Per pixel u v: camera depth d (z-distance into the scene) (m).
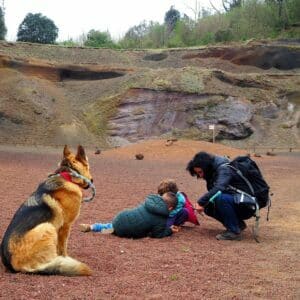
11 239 5.54
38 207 5.65
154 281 5.55
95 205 11.49
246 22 76.75
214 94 52.09
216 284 5.52
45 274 5.46
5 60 53.41
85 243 7.46
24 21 74.25
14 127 45.97
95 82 55.38
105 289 5.16
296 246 7.83
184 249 7.32
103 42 75.56
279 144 49.00
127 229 8.04
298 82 56.41
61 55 59.94
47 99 50.53
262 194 8.33
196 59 62.75
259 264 6.58
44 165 22.91
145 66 61.72
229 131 49.53
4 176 17.02
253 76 55.59
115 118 50.06
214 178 8.36
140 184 16.58
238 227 8.30
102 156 32.50
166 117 50.66
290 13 75.75
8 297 4.79
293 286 5.58
